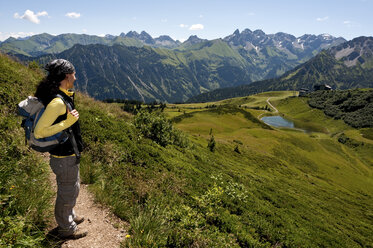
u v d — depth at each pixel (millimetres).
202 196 8305
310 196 28609
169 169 10648
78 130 3484
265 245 7684
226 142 56781
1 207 3312
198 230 5598
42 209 3838
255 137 89375
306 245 9898
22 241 2910
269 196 17406
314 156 83500
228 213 9180
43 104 2877
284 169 49969
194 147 27422
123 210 5230
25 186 4285
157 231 4703
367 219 28188
